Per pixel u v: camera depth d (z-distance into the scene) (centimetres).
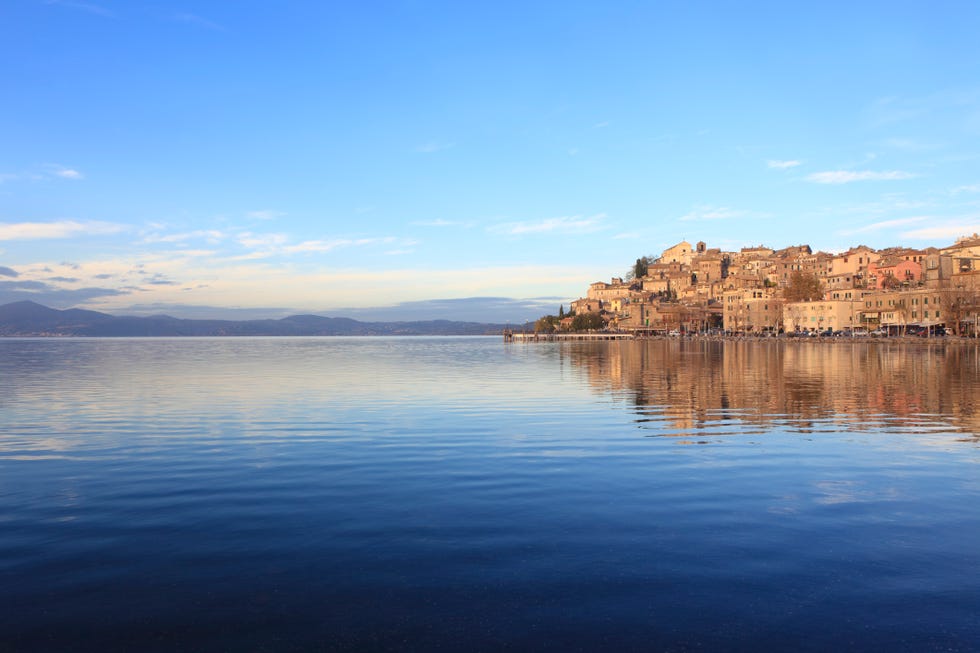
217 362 9600
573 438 2550
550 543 1338
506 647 943
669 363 7856
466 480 1869
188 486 1827
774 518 1489
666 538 1362
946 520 1473
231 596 1105
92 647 950
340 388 4903
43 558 1276
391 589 1126
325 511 1573
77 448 2406
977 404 3522
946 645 942
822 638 960
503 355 12469
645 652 927
